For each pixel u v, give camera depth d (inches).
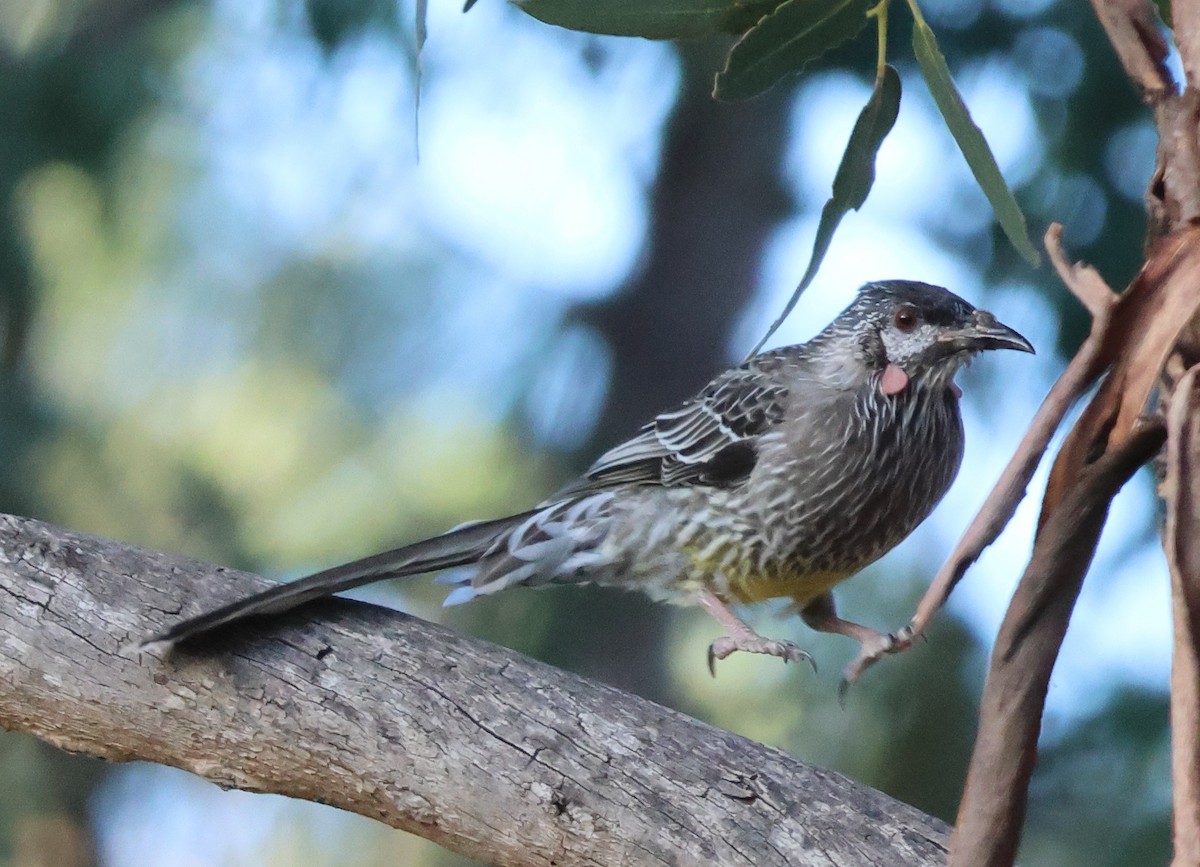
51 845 498.9
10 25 472.7
